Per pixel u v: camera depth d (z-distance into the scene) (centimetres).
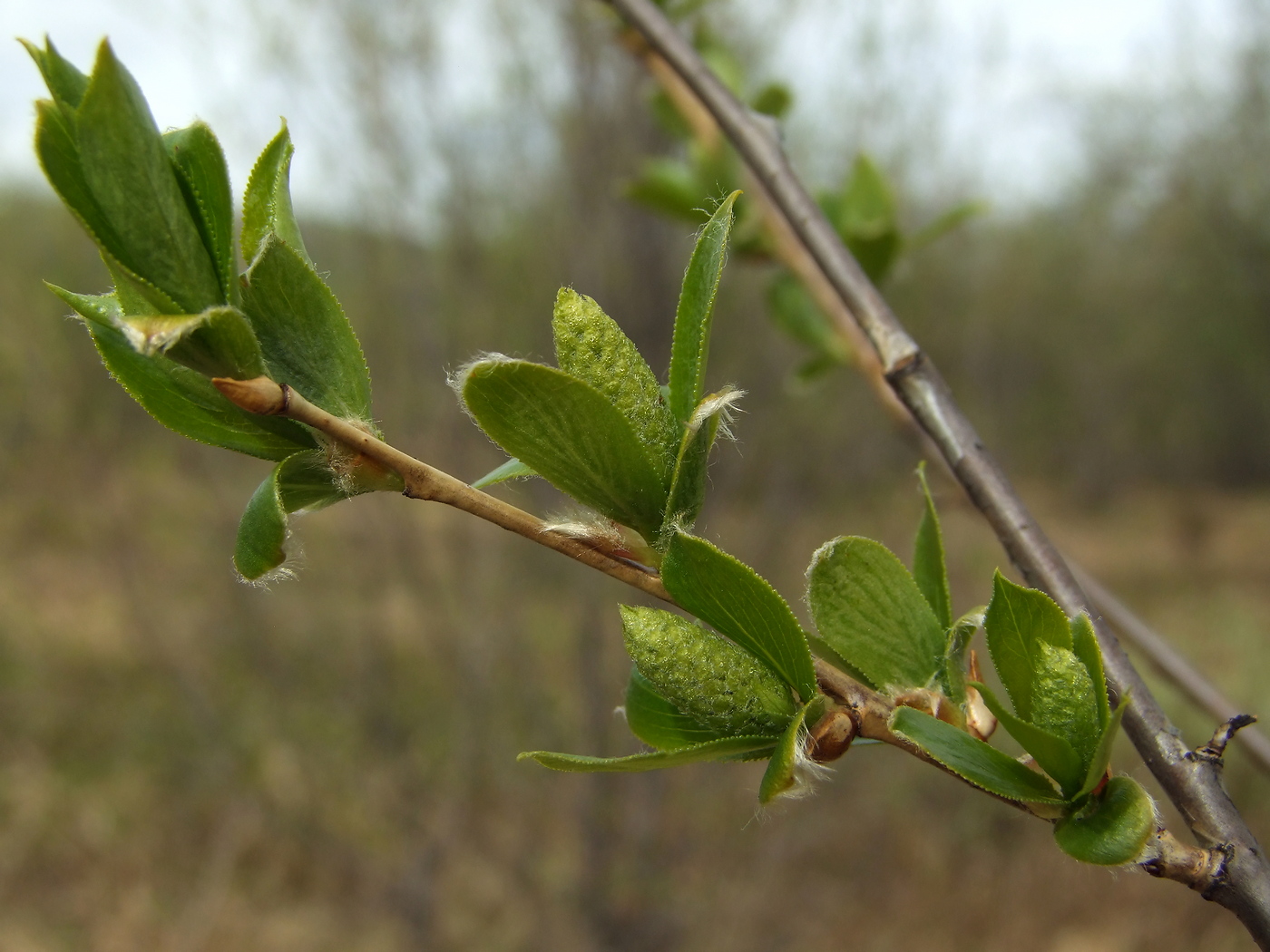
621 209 504
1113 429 1708
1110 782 67
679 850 546
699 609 67
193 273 59
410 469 63
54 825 573
